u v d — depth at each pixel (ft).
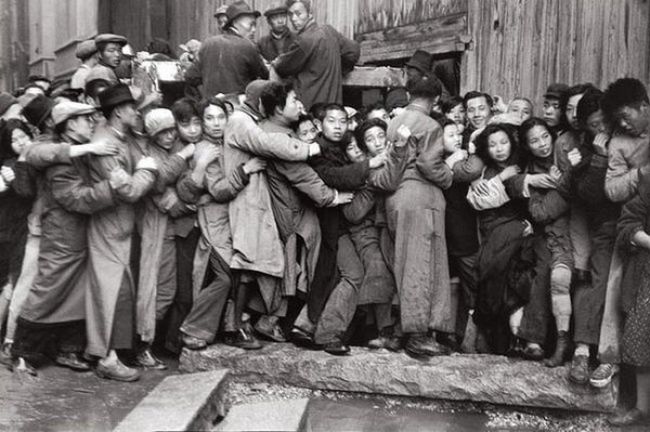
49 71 50.08
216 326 18.92
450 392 17.10
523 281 17.51
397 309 18.48
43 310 18.26
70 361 18.90
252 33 25.18
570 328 17.34
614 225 16.60
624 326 15.81
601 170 16.31
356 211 18.80
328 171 18.76
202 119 19.56
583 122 16.72
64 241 18.34
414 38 27.32
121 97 18.51
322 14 31.42
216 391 14.23
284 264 19.12
